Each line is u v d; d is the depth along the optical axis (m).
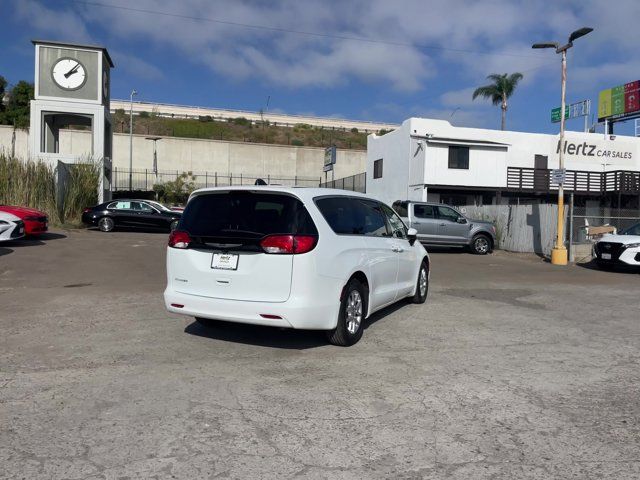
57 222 22.64
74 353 5.70
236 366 5.30
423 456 3.48
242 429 3.85
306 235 5.44
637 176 33.00
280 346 6.04
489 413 4.20
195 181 58.78
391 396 4.54
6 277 11.14
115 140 56.66
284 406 4.29
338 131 90.81
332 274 5.65
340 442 3.66
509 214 20.84
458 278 12.23
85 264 13.27
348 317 6.06
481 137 34.56
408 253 7.86
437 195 33.22
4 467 3.29
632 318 7.86
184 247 5.85
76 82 28.14
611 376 5.15
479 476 3.24
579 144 36.47
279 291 5.39
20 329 6.73
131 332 6.60
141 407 4.24
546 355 5.83
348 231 6.23
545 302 9.16
